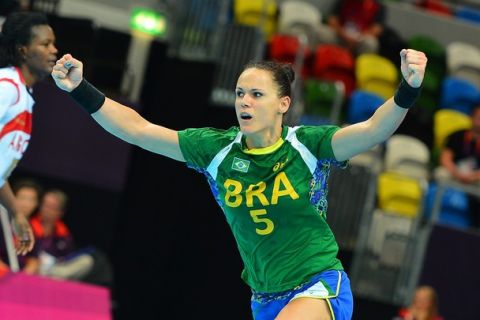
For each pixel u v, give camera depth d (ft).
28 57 40.29
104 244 78.95
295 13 108.06
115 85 84.84
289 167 34.04
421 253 79.51
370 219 80.12
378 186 85.97
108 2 97.19
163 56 88.28
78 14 95.66
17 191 66.69
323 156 34.09
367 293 79.36
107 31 85.61
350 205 80.28
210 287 82.94
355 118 97.04
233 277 82.64
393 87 106.93
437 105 108.78
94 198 78.95
